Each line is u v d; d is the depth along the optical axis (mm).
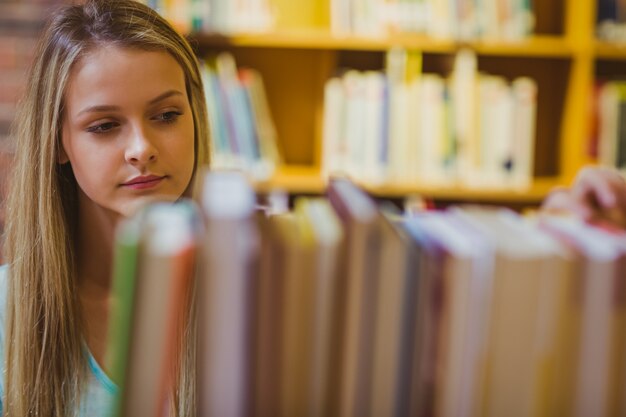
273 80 2727
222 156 2451
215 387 502
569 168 2691
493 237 525
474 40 2480
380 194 2531
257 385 514
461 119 2496
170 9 2383
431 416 518
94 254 1009
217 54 2637
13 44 2779
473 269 501
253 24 2438
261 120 2494
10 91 2793
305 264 503
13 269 1020
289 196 2578
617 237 550
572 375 529
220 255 487
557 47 2557
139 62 896
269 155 2520
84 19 937
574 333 523
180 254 477
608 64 2848
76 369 986
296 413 519
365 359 511
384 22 2449
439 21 2461
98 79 889
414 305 506
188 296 705
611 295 518
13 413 984
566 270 515
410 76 2496
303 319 510
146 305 482
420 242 514
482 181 2529
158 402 496
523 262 502
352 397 514
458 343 509
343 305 506
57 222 999
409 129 2482
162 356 490
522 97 2512
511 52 2570
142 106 893
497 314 507
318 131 2654
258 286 492
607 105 2602
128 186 901
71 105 917
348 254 502
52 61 946
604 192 891
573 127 2656
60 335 986
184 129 928
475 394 513
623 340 524
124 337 487
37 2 2766
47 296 990
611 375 528
